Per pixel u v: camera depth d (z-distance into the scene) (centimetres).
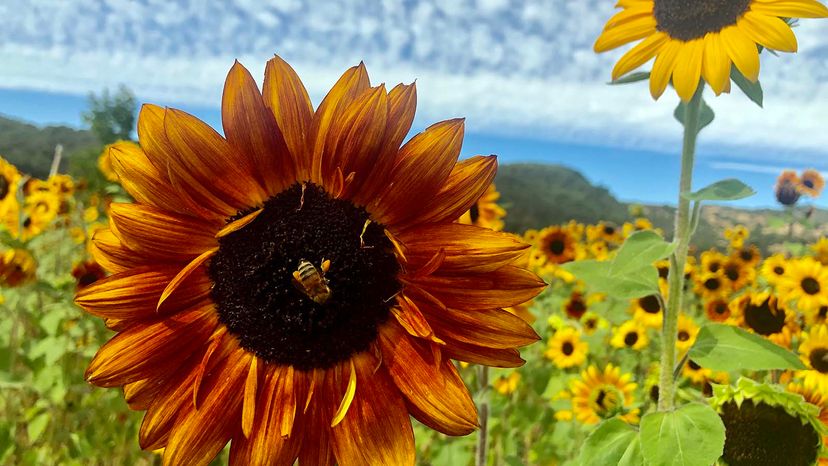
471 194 17
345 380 17
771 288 58
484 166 17
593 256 94
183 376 17
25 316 53
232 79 17
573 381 49
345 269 17
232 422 17
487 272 17
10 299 56
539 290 16
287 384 17
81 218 71
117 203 17
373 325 17
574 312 70
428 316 17
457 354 16
